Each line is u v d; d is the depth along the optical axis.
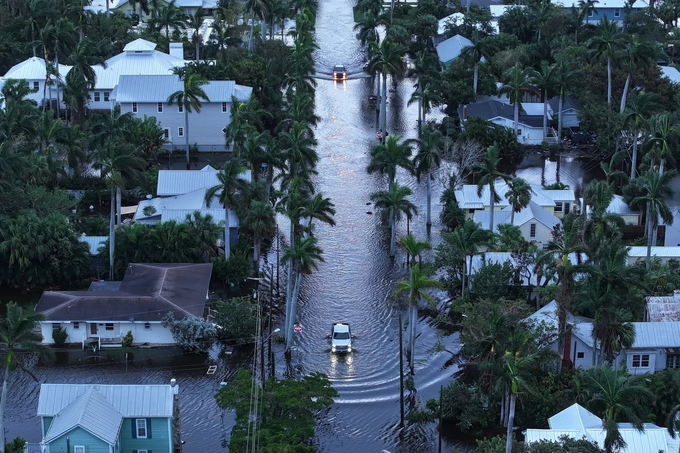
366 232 178.00
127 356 134.50
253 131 184.75
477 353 123.75
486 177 160.38
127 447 108.56
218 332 138.50
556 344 127.31
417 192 195.12
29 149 183.62
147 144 199.75
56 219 155.50
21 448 104.81
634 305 133.25
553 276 142.00
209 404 123.06
